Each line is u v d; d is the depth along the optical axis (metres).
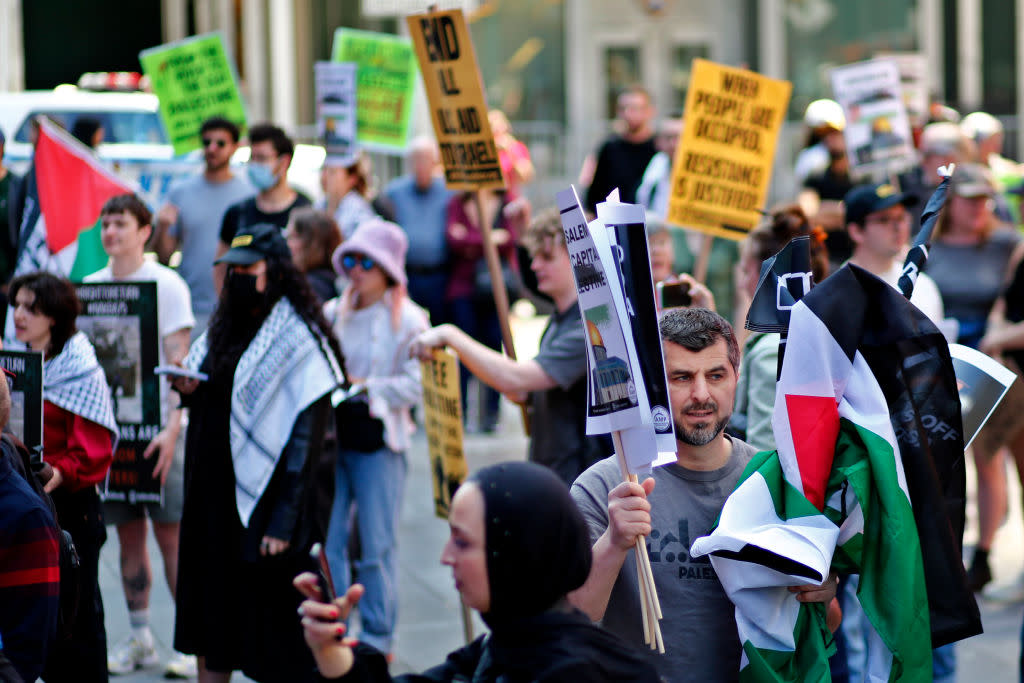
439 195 10.91
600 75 19.81
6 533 3.69
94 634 4.89
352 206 8.84
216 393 5.05
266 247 5.04
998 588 7.05
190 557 5.04
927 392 3.36
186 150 9.74
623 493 3.15
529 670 2.42
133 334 5.89
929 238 3.70
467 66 5.77
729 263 8.52
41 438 4.39
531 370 4.97
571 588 2.46
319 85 8.71
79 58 21.19
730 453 3.43
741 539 3.15
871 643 3.37
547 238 5.02
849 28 20.12
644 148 10.70
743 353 4.87
